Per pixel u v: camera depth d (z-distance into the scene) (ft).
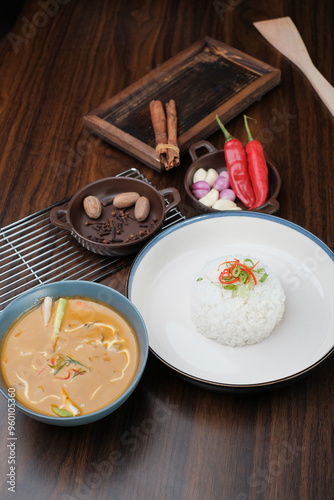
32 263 3.93
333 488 3.31
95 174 4.32
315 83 4.68
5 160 4.39
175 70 4.74
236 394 3.51
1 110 4.64
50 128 4.54
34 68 4.84
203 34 5.02
